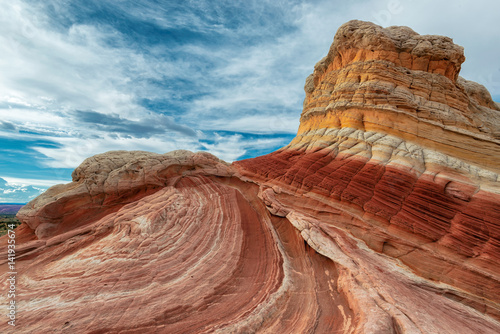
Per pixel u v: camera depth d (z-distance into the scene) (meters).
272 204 17.39
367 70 20.50
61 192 21.22
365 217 15.16
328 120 22.14
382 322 7.70
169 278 11.63
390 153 17.12
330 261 12.79
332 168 18.09
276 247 14.70
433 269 12.55
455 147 16.88
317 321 9.29
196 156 23.78
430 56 20.00
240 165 24.03
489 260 11.72
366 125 19.45
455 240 12.76
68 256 13.91
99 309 9.48
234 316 9.67
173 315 9.62
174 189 19.97
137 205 17.81
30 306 9.66
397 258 13.50
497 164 15.91
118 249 13.37
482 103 26.44
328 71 25.92
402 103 18.45
